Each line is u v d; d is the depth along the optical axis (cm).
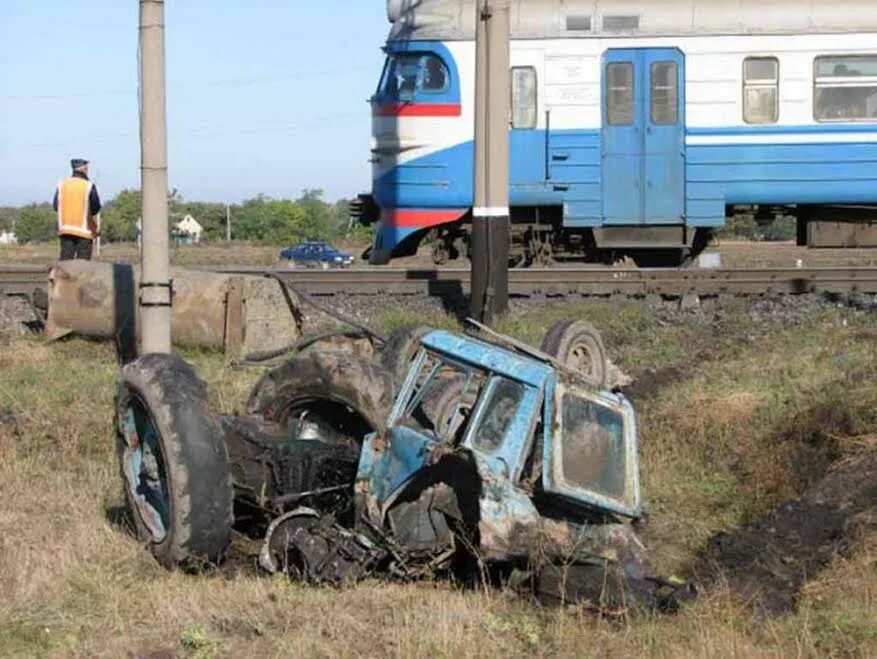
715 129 1925
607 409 740
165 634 602
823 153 1922
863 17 1908
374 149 1991
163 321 1009
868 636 617
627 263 1980
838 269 1725
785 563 768
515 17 1928
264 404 763
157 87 986
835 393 1090
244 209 7888
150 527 728
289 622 618
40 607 634
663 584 729
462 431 711
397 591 678
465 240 2012
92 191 1644
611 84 1933
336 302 1639
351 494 728
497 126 1532
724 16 1916
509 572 707
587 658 590
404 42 1955
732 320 1535
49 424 1033
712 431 1065
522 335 1430
